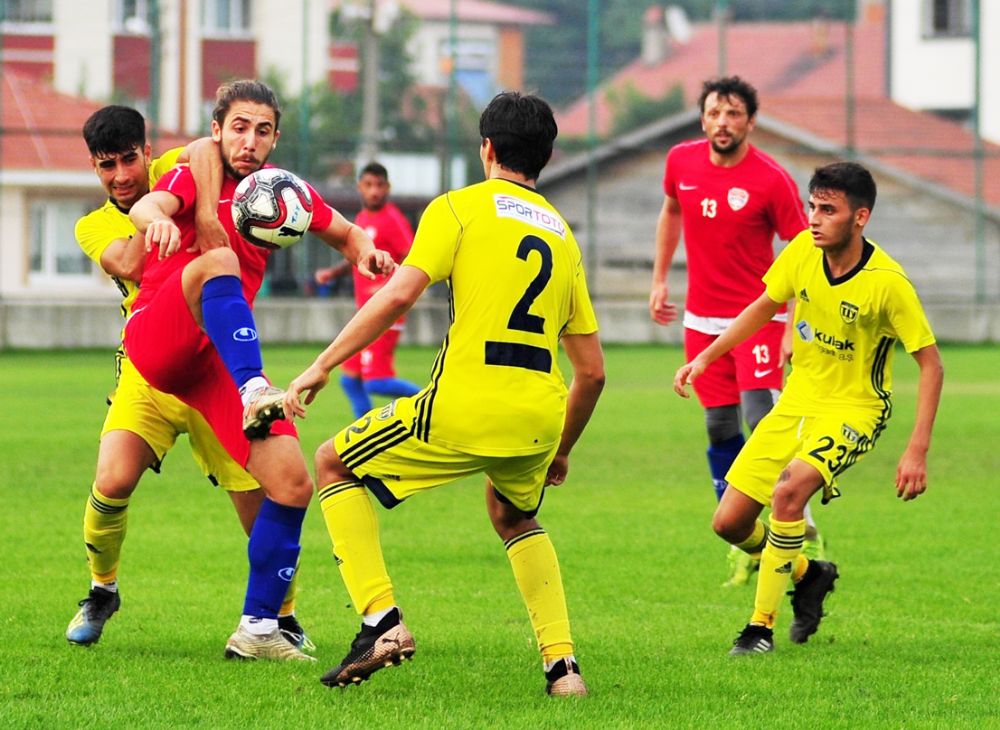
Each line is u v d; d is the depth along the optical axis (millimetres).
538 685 16172
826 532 28109
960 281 96750
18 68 98750
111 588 18141
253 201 16422
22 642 18078
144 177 17750
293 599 17906
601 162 93375
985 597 22078
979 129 90188
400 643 14906
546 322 15156
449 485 34406
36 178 94312
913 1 128625
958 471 37000
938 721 14844
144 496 31562
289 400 14734
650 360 75875
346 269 42750
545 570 15789
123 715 14555
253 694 15453
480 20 168500
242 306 16172
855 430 18797
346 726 14172
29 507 29531
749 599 21906
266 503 16844
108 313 80250
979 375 67500
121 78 99938
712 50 166375
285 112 93250
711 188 25203
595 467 37219
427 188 91125
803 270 19016
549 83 155125
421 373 62656
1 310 79250
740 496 19438
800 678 16797
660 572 23953
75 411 48406
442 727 14203
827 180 18250
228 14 100625
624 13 167750
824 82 159250
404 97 109562
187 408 17516
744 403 24797
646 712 15023
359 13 105562
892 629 19828
